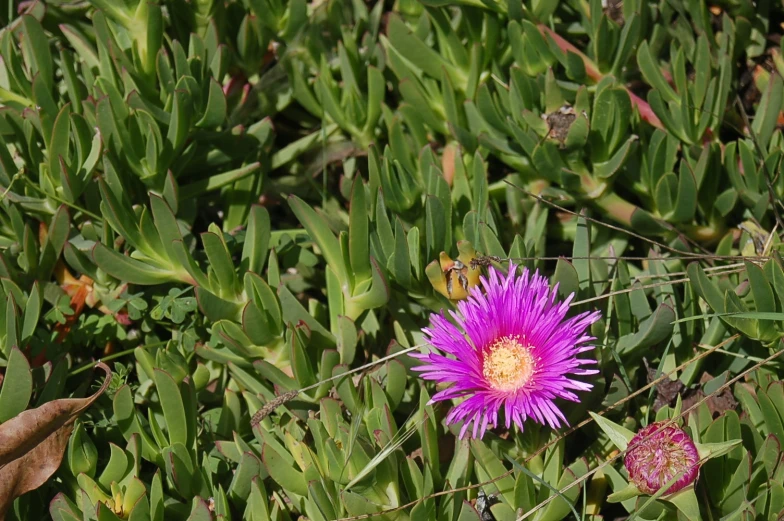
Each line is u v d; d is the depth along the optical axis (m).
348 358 1.21
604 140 1.25
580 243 1.23
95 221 1.28
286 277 1.28
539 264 1.27
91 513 1.16
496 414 1.14
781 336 1.20
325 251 1.22
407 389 1.24
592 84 1.29
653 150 1.26
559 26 1.33
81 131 1.25
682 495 1.13
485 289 1.21
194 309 1.24
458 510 1.17
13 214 1.25
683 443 1.12
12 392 1.17
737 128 1.33
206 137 1.29
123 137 1.25
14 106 1.28
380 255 1.22
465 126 1.32
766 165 1.27
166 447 1.18
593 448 1.20
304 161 1.34
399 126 1.29
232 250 1.29
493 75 1.31
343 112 1.32
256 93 1.34
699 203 1.28
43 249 1.25
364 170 1.35
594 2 1.27
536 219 1.29
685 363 1.19
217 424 1.24
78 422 1.18
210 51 1.31
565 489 1.15
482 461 1.17
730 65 1.28
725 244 1.27
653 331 1.19
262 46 1.34
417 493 1.16
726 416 1.17
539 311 1.16
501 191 1.31
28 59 1.30
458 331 1.16
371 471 1.15
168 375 1.17
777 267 1.18
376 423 1.18
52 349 1.24
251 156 1.31
